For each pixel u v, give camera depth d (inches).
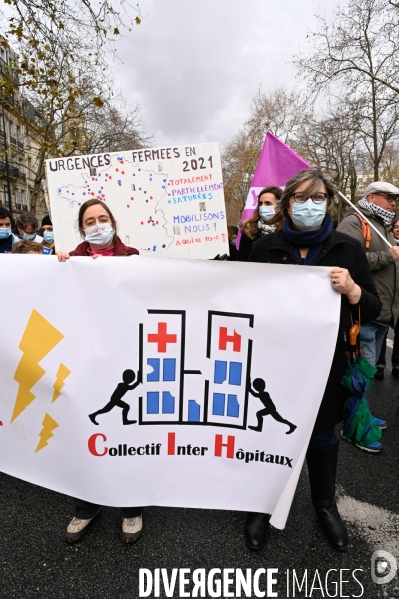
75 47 358.9
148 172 147.1
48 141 485.4
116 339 66.8
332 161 924.0
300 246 70.9
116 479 69.4
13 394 68.9
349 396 73.3
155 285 66.1
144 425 68.5
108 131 772.0
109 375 67.1
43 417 68.9
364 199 121.3
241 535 77.4
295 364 65.4
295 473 66.8
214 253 150.8
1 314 67.0
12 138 983.0
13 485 93.2
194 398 68.2
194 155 147.6
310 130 832.9
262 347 65.9
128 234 147.7
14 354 67.6
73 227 144.1
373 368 70.0
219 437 68.8
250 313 65.5
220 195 149.2
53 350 67.4
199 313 66.5
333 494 77.7
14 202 1130.7
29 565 69.6
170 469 70.0
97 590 65.1
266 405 66.8
